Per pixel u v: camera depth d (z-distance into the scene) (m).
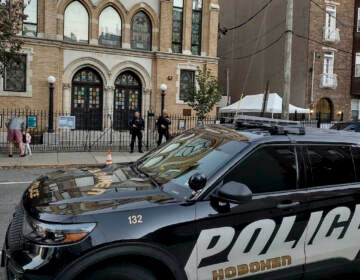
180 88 22.80
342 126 15.48
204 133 3.97
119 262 2.67
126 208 2.73
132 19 21.77
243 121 4.09
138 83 22.22
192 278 2.86
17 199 7.57
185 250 2.81
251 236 3.07
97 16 20.72
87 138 19.84
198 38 23.44
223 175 3.10
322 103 27.80
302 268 3.31
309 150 3.53
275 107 20.06
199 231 2.86
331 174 3.56
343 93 28.38
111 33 21.34
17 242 2.75
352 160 3.71
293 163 3.42
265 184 3.25
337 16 27.72
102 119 21.20
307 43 26.62
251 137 3.45
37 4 19.27
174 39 22.73
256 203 3.10
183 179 3.22
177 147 3.97
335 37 27.33
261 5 30.11
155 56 22.00
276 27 28.73
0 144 17.33
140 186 3.17
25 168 12.34
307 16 26.58
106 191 3.02
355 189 3.56
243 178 3.19
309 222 3.33
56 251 2.50
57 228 2.54
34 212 2.74
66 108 20.23
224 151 3.36
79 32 20.58
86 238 2.53
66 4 19.98
